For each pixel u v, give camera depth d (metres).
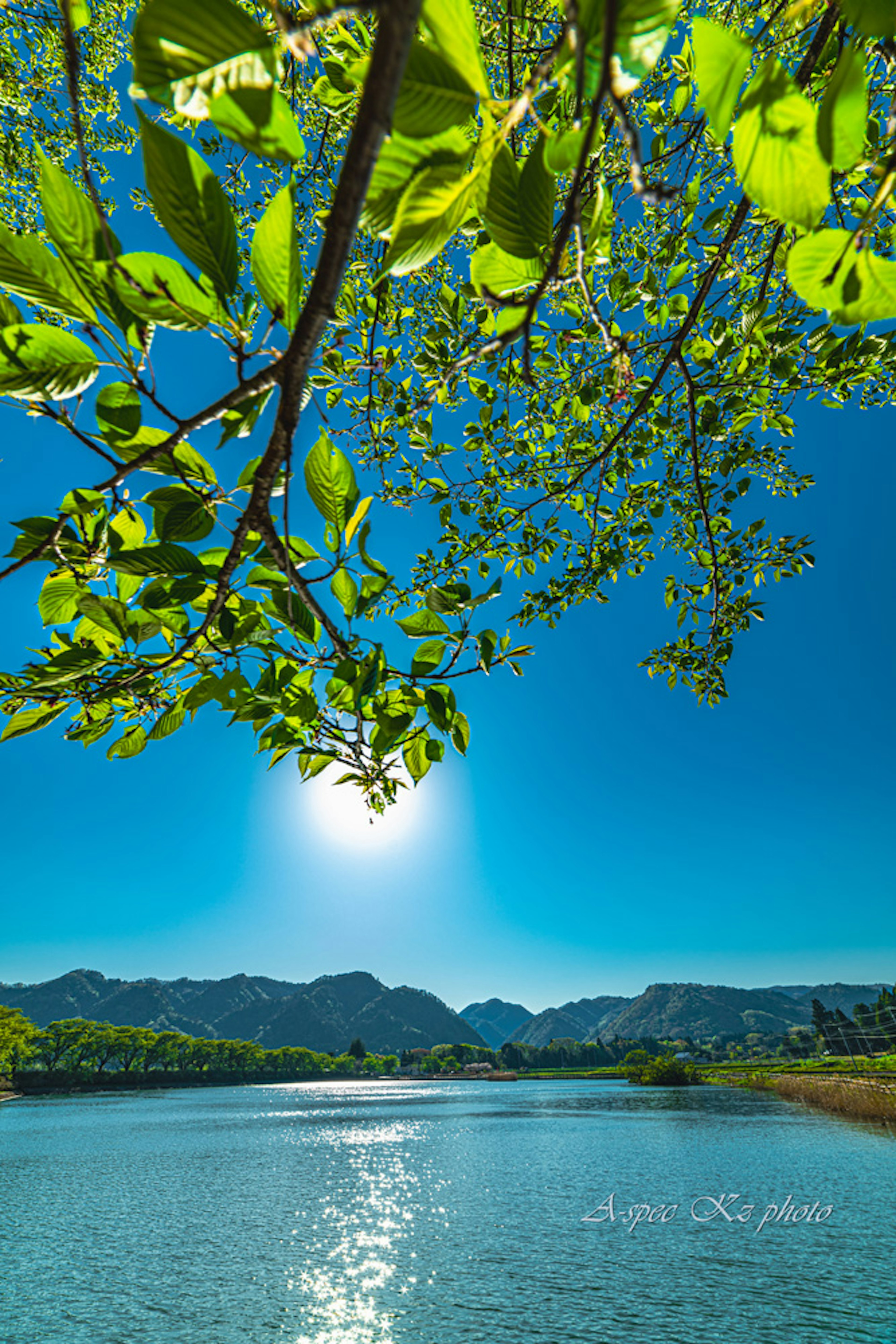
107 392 1.29
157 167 0.90
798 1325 17.45
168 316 1.03
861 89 0.84
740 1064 194.62
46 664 1.58
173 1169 43.22
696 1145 45.50
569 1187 35.06
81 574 1.56
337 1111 90.19
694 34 0.81
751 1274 21.61
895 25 0.82
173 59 0.69
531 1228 28.16
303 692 1.94
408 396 3.85
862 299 0.98
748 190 0.90
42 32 5.51
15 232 1.00
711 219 3.20
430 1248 25.94
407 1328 18.58
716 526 5.27
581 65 0.64
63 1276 23.25
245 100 0.72
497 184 1.01
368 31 2.35
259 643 1.79
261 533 1.39
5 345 1.07
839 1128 49.66
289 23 0.58
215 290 1.00
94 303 1.04
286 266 0.96
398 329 3.67
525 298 1.17
